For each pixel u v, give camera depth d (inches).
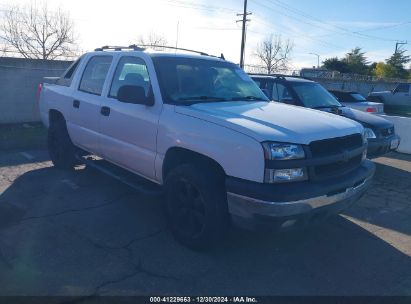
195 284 130.0
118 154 187.6
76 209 188.2
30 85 439.5
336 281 137.5
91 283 126.6
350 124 159.0
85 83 217.0
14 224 167.8
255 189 126.0
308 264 148.1
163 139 157.3
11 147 316.2
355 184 151.3
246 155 129.0
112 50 207.9
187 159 156.3
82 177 238.1
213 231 141.6
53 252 145.1
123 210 189.6
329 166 141.3
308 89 319.0
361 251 161.5
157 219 181.0
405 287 135.8
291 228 132.6
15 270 131.2
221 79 188.9
